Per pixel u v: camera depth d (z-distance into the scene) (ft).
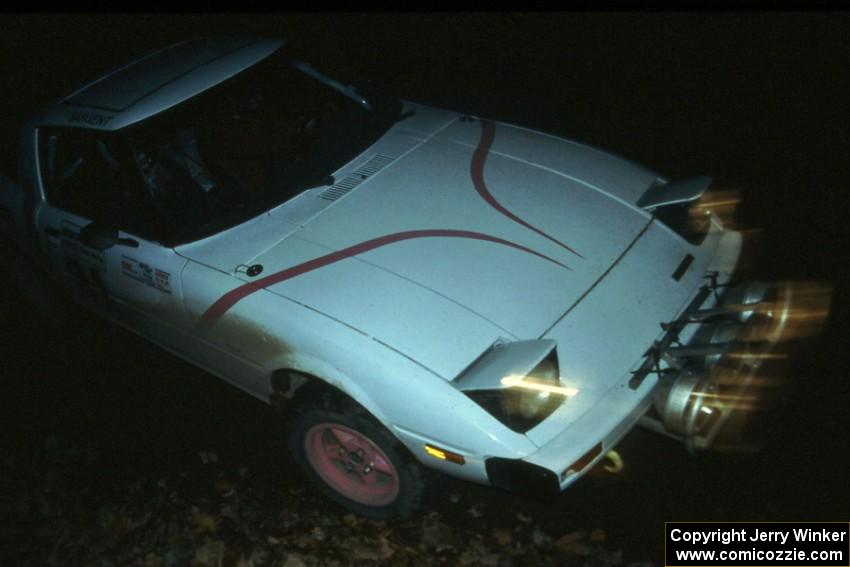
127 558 10.85
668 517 10.44
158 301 11.80
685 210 11.35
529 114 20.63
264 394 11.37
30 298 15.94
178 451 12.96
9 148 15.58
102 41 31.37
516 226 10.78
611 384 9.13
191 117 12.19
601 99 20.86
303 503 11.49
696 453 9.37
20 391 14.87
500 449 8.60
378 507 10.67
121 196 12.09
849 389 11.56
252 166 12.16
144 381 14.64
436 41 25.64
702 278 10.57
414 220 10.98
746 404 11.57
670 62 22.13
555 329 9.45
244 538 10.93
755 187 16.51
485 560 10.03
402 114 13.60
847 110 18.69
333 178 12.02
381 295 9.87
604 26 24.75
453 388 8.86
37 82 28.91
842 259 14.08
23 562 11.10
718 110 19.58
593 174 11.94
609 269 10.25
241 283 10.61
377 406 9.28
